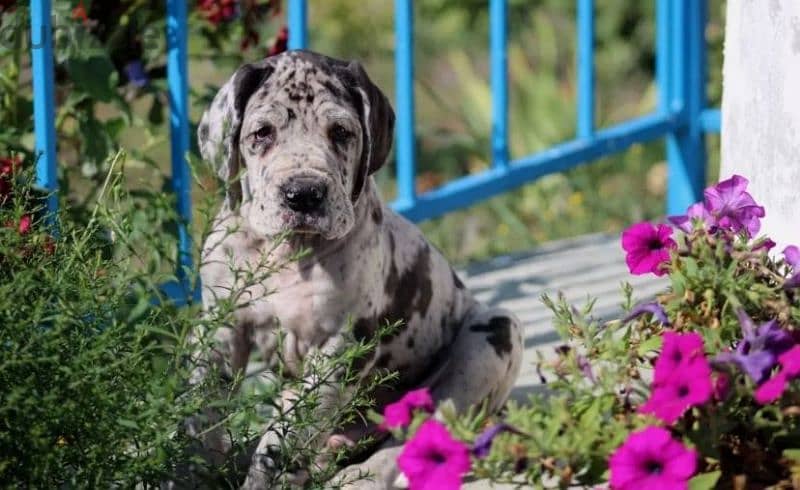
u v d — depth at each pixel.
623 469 4.05
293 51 5.57
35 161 5.55
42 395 4.40
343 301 5.49
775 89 5.65
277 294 5.50
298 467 5.18
